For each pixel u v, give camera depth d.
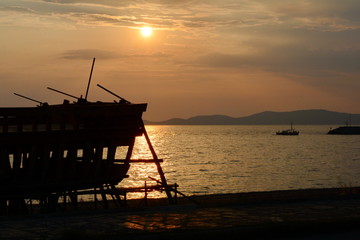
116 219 12.88
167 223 12.16
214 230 10.84
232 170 77.44
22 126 15.61
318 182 58.28
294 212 14.07
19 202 16.75
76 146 16.56
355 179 62.09
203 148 160.50
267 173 71.81
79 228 11.44
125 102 18.42
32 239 9.98
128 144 17.77
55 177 16.38
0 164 15.17
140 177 64.81
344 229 11.75
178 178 63.88
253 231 10.89
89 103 18.44
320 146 172.88
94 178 16.89
